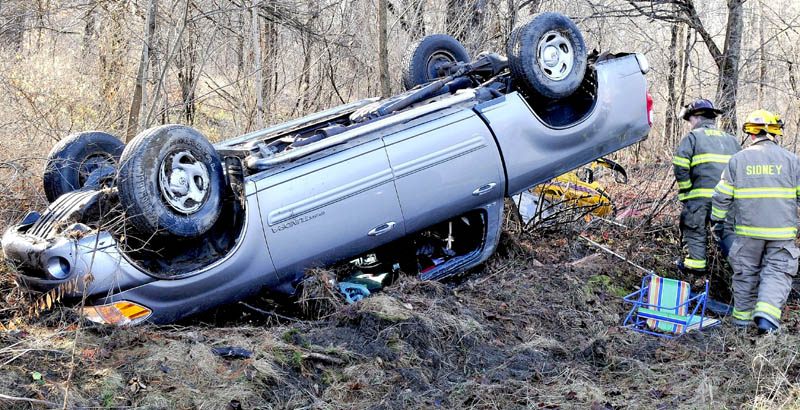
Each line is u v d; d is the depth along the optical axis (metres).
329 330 4.84
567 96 6.10
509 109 5.86
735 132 11.39
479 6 10.66
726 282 6.44
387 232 5.44
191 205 4.86
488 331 5.11
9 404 3.61
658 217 7.98
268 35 10.95
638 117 6.45
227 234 5.30
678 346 5.21
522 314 5.53
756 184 5.51
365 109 5.93
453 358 4.79
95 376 4.01
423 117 5.57
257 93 9.11
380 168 5.33
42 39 10.55
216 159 5.07
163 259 5.11
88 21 9.97
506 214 7.33
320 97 10.94
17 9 10.34
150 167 4.61
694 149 6.22
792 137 10.52
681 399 4.32
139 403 3.84
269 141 5.95
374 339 4.78
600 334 5.19
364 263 5.93
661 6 14.41
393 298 5.18
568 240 7.30
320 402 4.12
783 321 5.68
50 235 4.74
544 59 5.90
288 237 5.07
